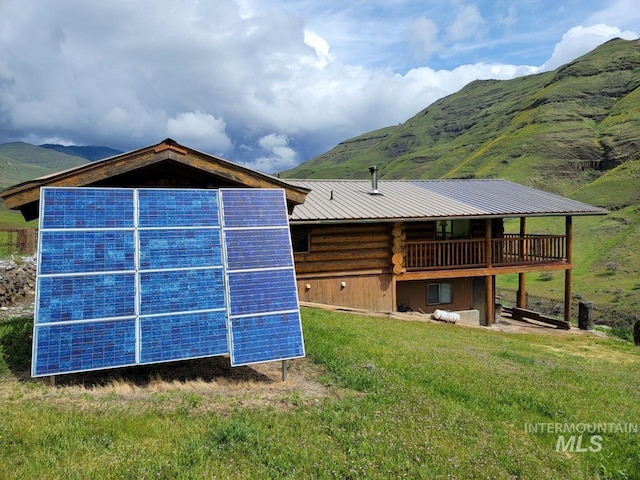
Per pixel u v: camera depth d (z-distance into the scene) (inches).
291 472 172.9
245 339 262.4
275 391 257.6
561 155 3978.8
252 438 195.6
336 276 673.0
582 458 208.7
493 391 288.0
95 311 243.3
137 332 246.4
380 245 696.4
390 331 480.7
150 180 366.0
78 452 174.9
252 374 290.5
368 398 251.0
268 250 293.0
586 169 3695.9
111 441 186.1
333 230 674.2
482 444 206.8
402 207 707.4
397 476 174.4
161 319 253.8
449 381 295.9
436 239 786.8
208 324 261.3
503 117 6958.7
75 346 234.1
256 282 279.6
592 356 524.7
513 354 425.1
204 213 292.0
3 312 486.3
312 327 429.4
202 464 173.0
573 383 337.4
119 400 232.7
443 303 794.8
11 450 172.6
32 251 831.1
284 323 275.6
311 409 230.5
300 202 366.9
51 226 253.1
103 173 315.3
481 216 693.3
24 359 288.4
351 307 679.7
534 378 332.2
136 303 252.4
